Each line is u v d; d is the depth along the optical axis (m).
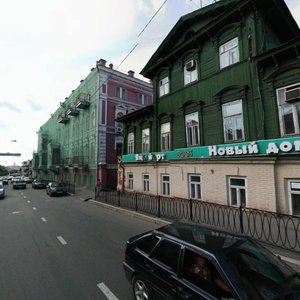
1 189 20.77
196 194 11.95
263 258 2.96
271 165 8.62
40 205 15.55
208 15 12.53
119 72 26.62
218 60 11.49
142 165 16.52
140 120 17.61
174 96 14.25
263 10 10.00
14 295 3.97
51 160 38.97
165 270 3.18
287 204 8.23
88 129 26.84
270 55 8.67
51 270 4.96
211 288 2.59
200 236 3.40
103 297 3.86
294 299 2.39
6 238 7.50
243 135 10.07
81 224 9.38
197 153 11.81
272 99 9.05
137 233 7.84
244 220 8.27
